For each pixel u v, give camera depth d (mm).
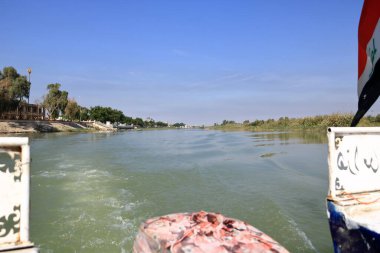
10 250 2596
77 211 8562
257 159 19359
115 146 31125
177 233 3275
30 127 60031
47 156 21156
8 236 2652
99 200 9711
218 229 3318
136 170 15516
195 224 3465
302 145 27500
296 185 11578
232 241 3090
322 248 6031
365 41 4730
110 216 8125
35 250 2635
